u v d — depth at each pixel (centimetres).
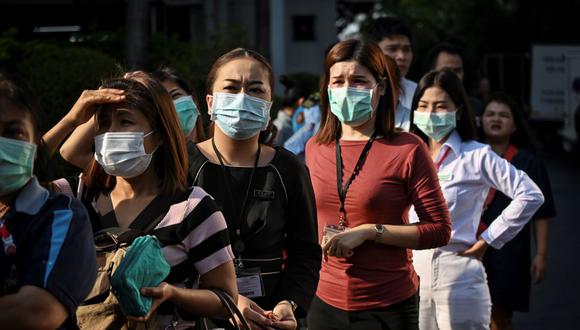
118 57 1342
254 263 371
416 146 442
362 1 2747
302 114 864
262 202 373
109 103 311
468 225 505
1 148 257
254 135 381
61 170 429
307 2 2505
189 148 388
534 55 2602
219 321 350
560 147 2617
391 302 439
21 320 249
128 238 301
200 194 314
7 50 1068
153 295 285
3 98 261
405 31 653
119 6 1530
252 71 380
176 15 2002
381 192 439
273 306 374
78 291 261
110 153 308
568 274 1005
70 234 262
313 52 2519
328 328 450
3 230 260
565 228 1346
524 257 599
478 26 3478
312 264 380
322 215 457
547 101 2605
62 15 1559
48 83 842
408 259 452
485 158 507
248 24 2180
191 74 1233
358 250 439
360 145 453
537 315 816
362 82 447
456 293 496
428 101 517
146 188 316
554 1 3447
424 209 437
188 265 311
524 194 503
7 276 261
